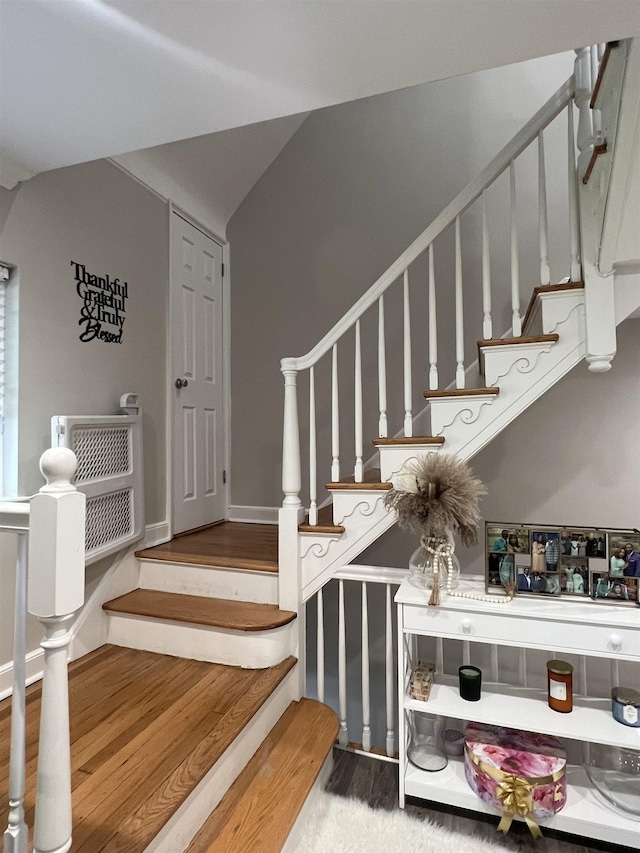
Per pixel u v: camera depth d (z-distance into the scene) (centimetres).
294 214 327
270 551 238
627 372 246
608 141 143
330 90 137
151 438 258
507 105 282
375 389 300
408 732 184
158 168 265
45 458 85
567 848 149
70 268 205
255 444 332
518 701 172
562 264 264
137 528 227
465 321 281
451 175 291
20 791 92
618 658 148
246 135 299
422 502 163
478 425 180
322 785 173
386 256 303
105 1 103
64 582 83
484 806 155
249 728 160
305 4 105
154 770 129
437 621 164
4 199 176
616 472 248
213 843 126
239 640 188
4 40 115
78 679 179
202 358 310
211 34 114
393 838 149
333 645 291
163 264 271
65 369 201
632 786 159
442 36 116
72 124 150
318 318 319
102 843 106
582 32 115
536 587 167
